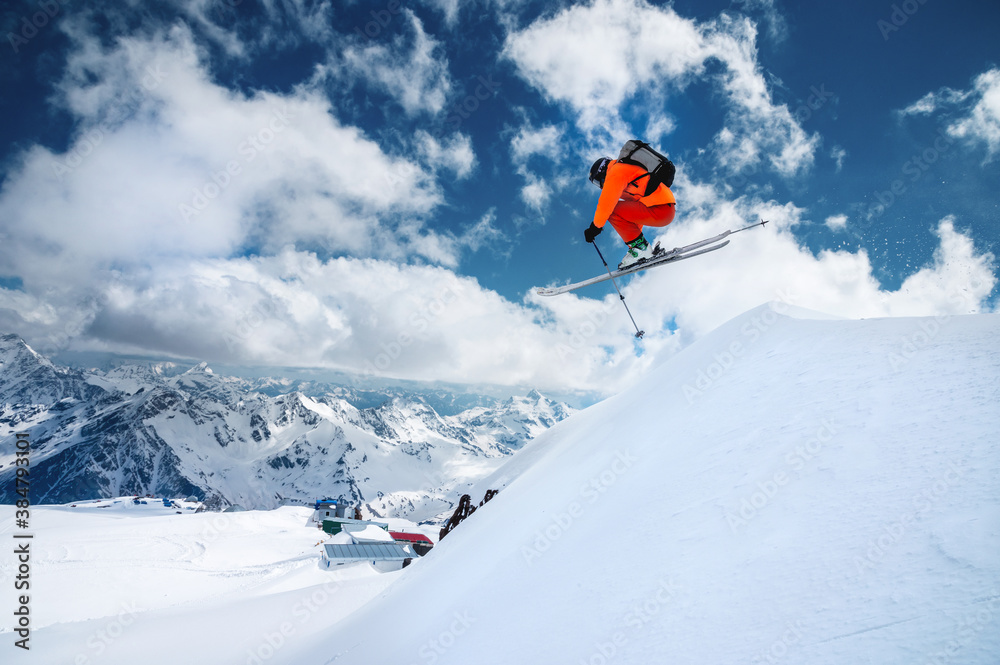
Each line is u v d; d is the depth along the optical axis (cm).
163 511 8700
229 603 1867
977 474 201
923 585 166
